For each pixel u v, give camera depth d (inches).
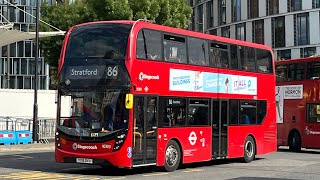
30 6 2866.6
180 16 1471.5
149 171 616.4
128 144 540.4
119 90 546.3
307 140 1016.2
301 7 2167.8
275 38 2252.7
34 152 911.0
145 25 574.6
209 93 673.0
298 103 1040.2
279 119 1077.8
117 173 589.6
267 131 803.4
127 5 1368.1
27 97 1398.9
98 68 558.9
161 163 591.5
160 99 588.1
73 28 587.8
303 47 2161.7
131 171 614.2
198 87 652.7
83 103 559.5
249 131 758.5
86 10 1398.9
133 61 551.5
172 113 607.8
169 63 604.1
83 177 537.0
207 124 668.1
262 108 792.9
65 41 584.4
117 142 538.3
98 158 542.6
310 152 1051.3
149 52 576.1
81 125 554.6
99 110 550.3
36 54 1097.4
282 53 2230.6
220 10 2511.1
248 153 760.3
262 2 2298.2
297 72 1045.2
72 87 567.2
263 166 704.4
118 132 538.9
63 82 573.3
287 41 2207.2
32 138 1141.1
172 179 529.7
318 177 571.8
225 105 706.2
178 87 617.6
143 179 524.7
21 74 2942.9
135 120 550.9
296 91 1044.5
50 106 1422.2
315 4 2135.8
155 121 581.0
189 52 641.0
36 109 1101.7
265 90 800.9
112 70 551.8
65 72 574.9
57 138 567.8
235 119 727.1
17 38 1240.8
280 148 1189.1
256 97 776.9
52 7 1680.6
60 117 570.6
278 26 2244.1
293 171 638.5
